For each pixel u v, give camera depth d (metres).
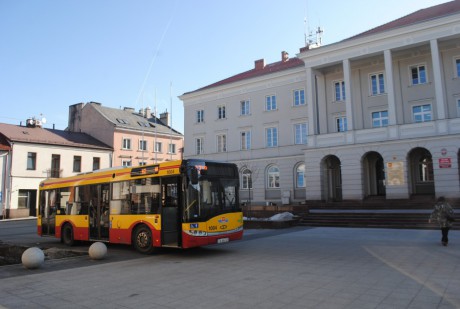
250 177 34.31
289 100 36.47
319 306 6.42
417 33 26.95
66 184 17.30
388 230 19.12
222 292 7.53
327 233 18.47
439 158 24.83
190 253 13.24
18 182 42.41
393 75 29.89
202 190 12.38
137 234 13.45
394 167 26.47
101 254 11.99
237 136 39.81
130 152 53.25
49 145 45.44
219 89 41.34
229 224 12.92
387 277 8.48
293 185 35.28
